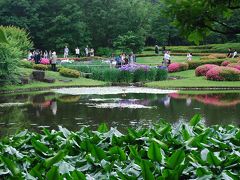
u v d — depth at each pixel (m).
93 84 29.80
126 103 19.36
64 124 13.67
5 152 3.67
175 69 38.38
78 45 61.59
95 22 64.56
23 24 57.88
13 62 26.19
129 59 44.97
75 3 61.03
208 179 2.90
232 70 29.48
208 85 27.05
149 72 32.53
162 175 2.89
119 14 63.25
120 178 2.96
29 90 26.36
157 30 66.00
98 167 3.30
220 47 57.53
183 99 20.84
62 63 41.69
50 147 4.11
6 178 3.08
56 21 59.41
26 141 4.20
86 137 4.28
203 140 4.05
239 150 3.81
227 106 17.98
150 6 66.94
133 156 3.51
